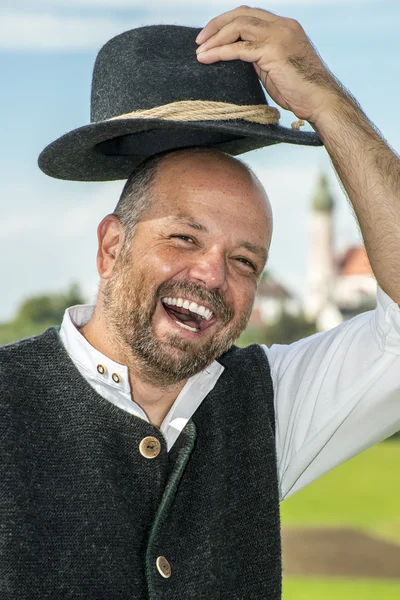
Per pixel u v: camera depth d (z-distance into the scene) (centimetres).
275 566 321
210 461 318
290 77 302
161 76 291
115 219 317
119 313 305
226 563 311
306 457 333
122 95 296
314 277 7925
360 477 3800
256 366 347
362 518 2678
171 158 310
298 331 7794
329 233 8019
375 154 307
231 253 305
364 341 328
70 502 290
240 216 304
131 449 302
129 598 289
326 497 3200
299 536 2252
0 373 302
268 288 7906
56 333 318
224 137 321
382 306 315
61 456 294
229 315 307
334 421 326
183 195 303
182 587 298
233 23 296
